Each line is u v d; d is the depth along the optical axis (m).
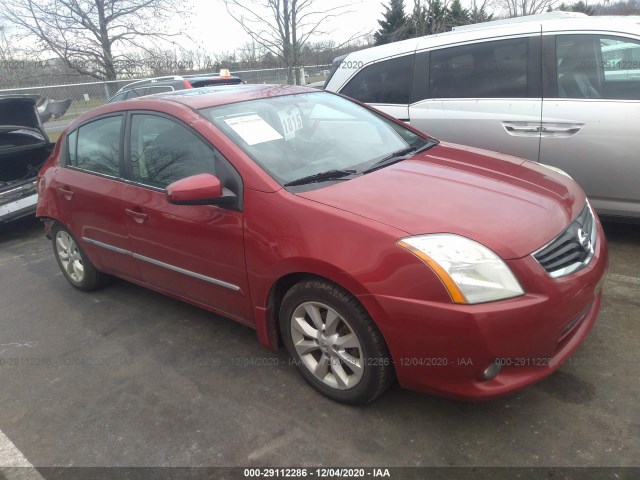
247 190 2.62
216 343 3.26
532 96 4.11
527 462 2.12
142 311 3.82
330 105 3.58
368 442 2.31
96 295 4.19
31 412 2.78
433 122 4.58
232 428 2.49
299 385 2.76
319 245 2.31
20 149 6.21
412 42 4.79
